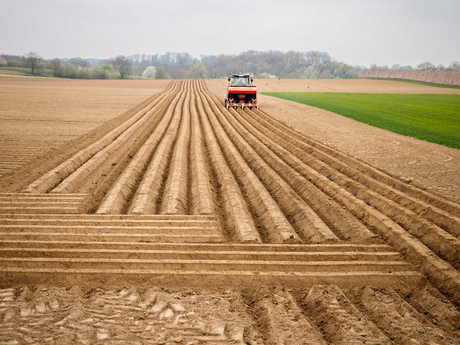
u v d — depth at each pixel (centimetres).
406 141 1755
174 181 1059
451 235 702
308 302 536
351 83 7731
